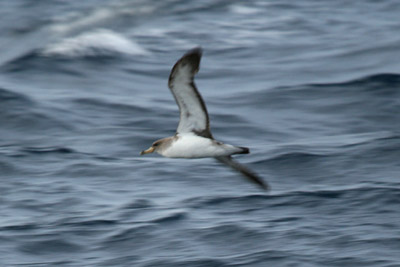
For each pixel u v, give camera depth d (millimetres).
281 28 55906
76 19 56125
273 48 49500
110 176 28062
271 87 39906
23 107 36000
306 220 23625
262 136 33438
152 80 42688
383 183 26516
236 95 38750
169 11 59156
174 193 26266
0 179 27828
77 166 29062
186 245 22094
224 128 34219
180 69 17906
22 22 58156
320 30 54844
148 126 34531
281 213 24266
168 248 21984
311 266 20578
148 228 23188
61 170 28781
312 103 37312
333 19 58750
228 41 51812
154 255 21594
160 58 47312
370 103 36844
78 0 67000
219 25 56500
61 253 22016
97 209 24984
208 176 27703
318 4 64375
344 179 27422
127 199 25781
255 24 57188
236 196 25734
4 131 33688
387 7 62531
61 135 33312
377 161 29031
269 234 22578
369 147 30391
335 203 24938
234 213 24312
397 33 51875
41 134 33438
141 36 52188
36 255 21891
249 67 44625
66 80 41750
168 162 29297
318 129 34219
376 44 47719
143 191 26516
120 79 42438
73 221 23984
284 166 28875
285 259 20969
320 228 23016
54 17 58281
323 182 27234
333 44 49531
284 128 34312
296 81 41000
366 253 21203
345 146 30797
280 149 30625
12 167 28938
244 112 36188
